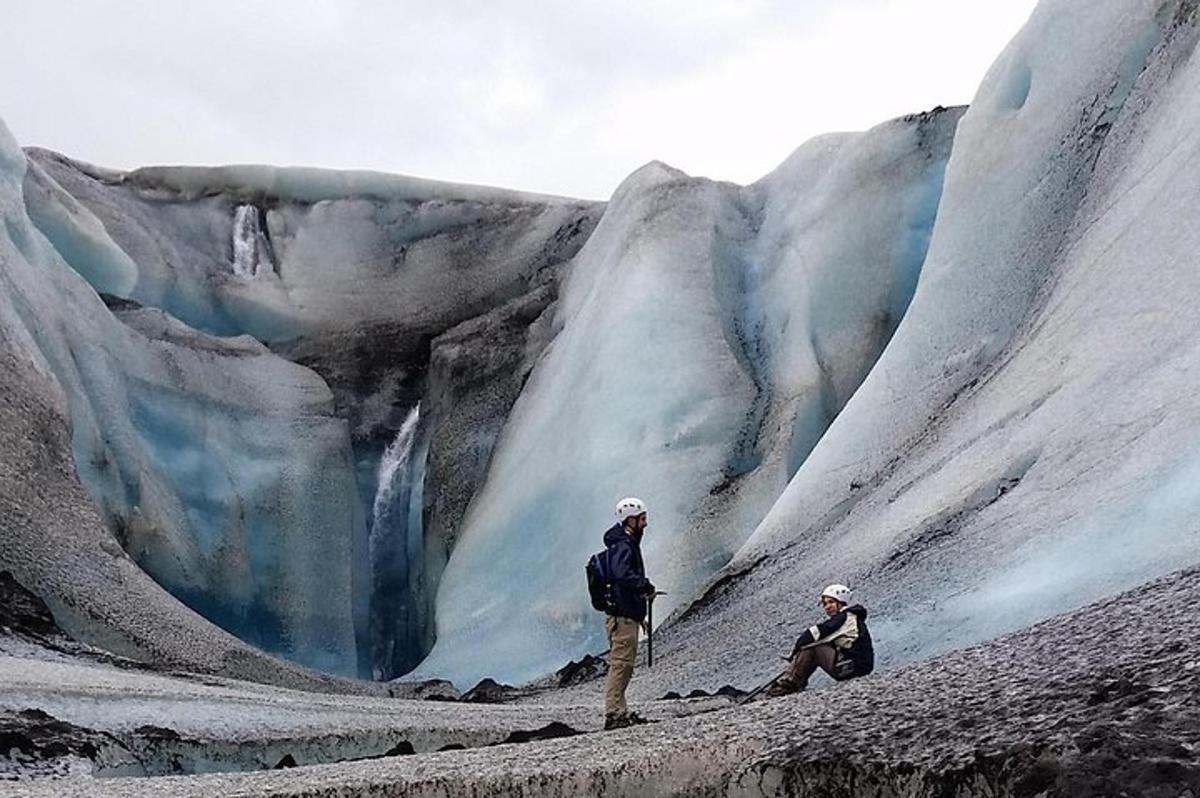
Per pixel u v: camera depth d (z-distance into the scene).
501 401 34.38
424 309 37.50
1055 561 11.45
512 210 39.12
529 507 29.41
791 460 26.34
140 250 35.44
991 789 4.23
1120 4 21.22
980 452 16.22
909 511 16.48
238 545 30.88
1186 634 4.96
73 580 20.75
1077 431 14.04
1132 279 15.70
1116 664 4.86
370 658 33.50
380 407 36.59
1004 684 5.15
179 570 28.70
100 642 19.89
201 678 16.50
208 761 10.93
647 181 34.19
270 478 32.69
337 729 11.70
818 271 29.20
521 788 5.55
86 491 23.64
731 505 26.09
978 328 20.50
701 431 27.84
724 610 19.19
